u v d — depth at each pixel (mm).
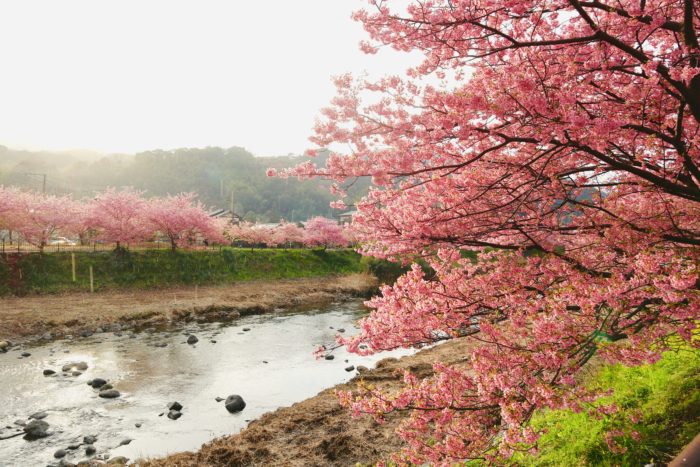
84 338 21625
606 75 3904
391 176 4336
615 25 3697
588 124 3439
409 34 4133
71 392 14688
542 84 3484
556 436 5707
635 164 4176
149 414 13078
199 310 28141
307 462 8961
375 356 19094
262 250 48031
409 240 4590
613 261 4285
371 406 3896
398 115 4375
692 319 3561
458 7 3875
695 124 4297
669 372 6004
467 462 4535
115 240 38812
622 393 6086
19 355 18500
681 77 3385
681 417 4918
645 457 4508
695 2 3963
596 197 4340
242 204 139750
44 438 11508
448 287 4285
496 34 4168
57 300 28516
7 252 33000
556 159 4312
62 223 35531
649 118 3801
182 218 41750
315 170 4582
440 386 3918
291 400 14227
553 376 3852
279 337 22844
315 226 62312
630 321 3955
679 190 3840
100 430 12016
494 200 4645
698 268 3240
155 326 24703
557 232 4707
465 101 3590
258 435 10438
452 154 4582
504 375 3619
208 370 17234
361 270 47156
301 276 45000
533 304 3973
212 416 12961
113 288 33031
